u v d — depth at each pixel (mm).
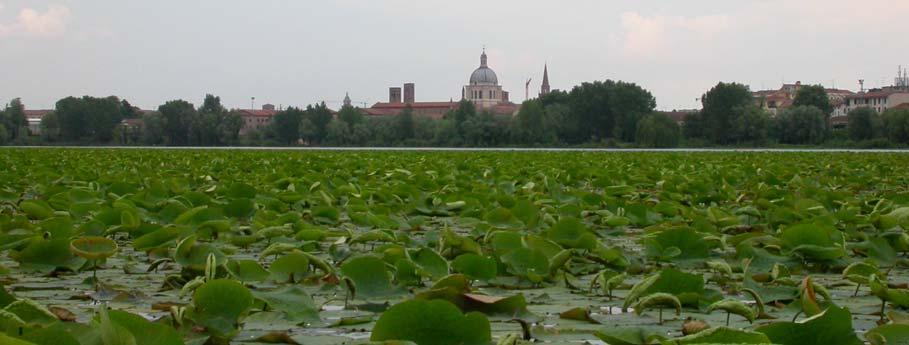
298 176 22188
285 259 7004
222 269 6848
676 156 47656
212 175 22422
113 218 9766
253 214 11562
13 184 17500
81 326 3652
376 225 10633
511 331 5062
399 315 4137
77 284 6891
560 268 7449
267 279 6988
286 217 10242
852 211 12094
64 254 7516
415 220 11125
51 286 6758
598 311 5902
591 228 11328
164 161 34594
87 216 11219
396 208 13359
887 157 44281
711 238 8852
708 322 5430
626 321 5480
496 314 5395
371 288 6344
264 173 24438
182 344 3740
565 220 8672
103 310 3447
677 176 20531
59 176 19844
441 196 14219
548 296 6512
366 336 5016
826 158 42625
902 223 10305
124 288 6633
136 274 7504
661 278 5988
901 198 13320
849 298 6484
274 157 40406
